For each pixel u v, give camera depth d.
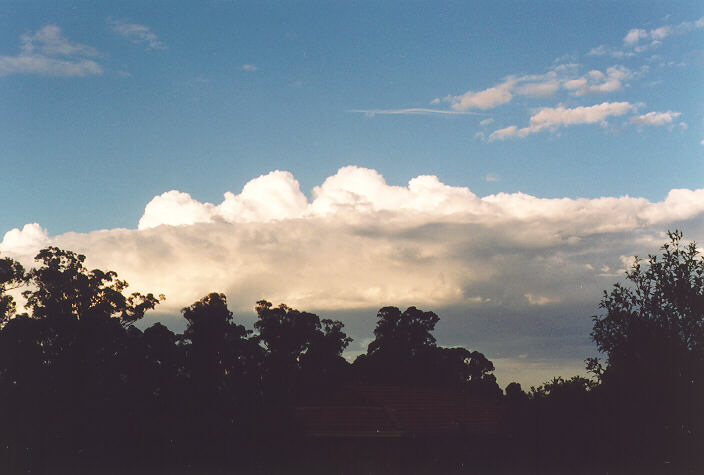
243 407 41.38
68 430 41.72
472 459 33.94
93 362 44.69
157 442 40.59
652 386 18.16
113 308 46.56
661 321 18.45
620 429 18.83
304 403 45.81
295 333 62.53
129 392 43.06
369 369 71.38
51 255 46.34
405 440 39.47
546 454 20.86
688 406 17.91
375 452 39.94
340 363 66.19
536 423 21.14
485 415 45.97
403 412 42.97
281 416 39.94
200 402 43.00
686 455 17.89
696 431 18.03
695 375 17.92
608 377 19.16
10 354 42.38
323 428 40.50
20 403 41.44
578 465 19.95
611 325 18.94
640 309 18.78
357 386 45.84
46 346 44.53
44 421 41.53
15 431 41.19
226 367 49.56
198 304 50.00
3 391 41.91
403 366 71.50
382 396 44.66
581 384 20.64
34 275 45.72
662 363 18.11
